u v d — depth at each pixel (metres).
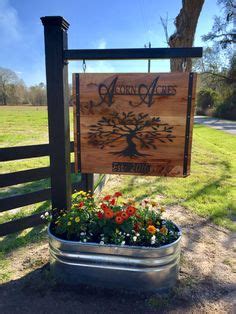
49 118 2.64
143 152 2.63
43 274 2.66
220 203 4.66
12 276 2.66
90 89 2.59
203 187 5.56
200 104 38.81
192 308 2.28
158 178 6.34
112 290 2.44
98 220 2.54
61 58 2.52
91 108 2.62
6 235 3.42
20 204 3.38
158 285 2.41
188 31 5.98
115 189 5.47
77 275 2.47
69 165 2.79
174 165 2.61
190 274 2.72
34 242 3.34
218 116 32.19
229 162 8.11
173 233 2.55
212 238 3.50
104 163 2.71
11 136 13.50
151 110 2.54
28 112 37.16
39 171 3.46
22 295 2.40
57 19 2.43
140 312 2.22
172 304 2.31
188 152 2.57
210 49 27.17
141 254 2.31
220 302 2.35
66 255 2.43
